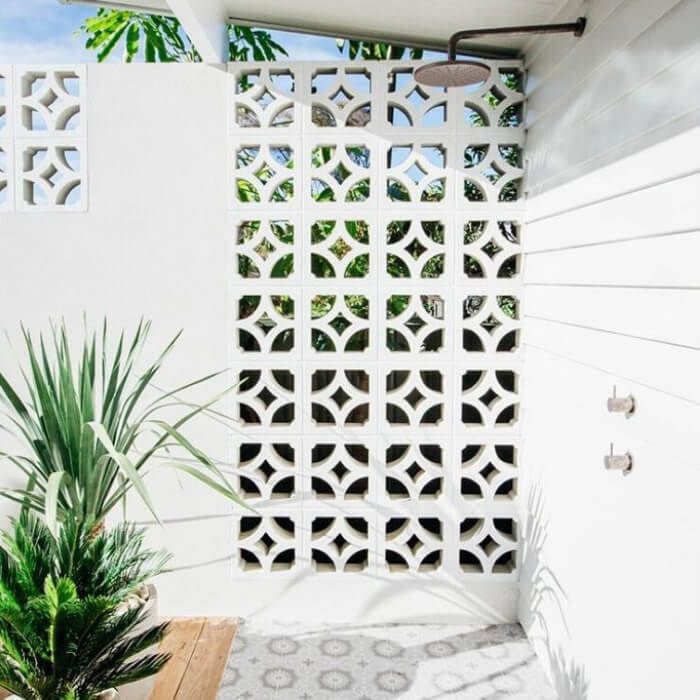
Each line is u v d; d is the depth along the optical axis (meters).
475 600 2.79
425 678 2.39
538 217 2.48
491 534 2.78
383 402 2.72
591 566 1.99
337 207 2.67
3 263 2.68
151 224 2.67
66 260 2.68
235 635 2.67
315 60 2.63
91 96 2.63
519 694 2.30
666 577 1.52
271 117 2.66
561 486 2.26
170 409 2.73
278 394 2.73
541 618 2.48
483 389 2.73
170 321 2.71
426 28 2.61
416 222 2.68
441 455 2.87
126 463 1.80
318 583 2.79
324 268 3.32
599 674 1.92
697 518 1.39
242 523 2.96
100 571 1.90
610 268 1.82
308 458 2.74
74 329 2.71
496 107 2.65
